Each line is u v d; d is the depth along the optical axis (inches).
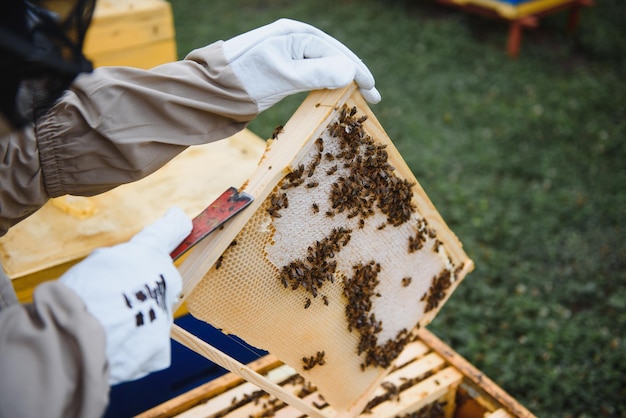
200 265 58.3
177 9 312.5
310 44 62.4
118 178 64.5
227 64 60.1
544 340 135.9
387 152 68.5
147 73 61.3
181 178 102.1
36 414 42.2
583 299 148.7
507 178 193.3
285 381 92.4
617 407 120.4
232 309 65.5
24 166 61.3
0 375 42.6
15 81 44.6
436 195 184.2
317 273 67.7
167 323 50.9
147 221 91.1
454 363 96.3
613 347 134.2
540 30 304.3
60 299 45.8
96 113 60.0
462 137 215.6
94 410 43.7
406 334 82.1
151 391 93.5
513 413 88.2
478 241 167.2
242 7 323.9
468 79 254.1
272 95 61.6
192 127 63.0
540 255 161.5
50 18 45.1
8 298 62.1
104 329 46.1
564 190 186.7
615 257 160.2
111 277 48.4
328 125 62.7
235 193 60.1
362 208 68.1
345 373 79.5
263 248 64.0
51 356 43.1
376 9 323.9
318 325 73.1
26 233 87.4
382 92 243.1
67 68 46.6
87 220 90.9
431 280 81.1
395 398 90.4
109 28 116.3
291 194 63.5
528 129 219.6
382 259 74.4
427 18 315.0
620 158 202.1
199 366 97.0
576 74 260.7
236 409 87.0
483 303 147.5
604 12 326.0
